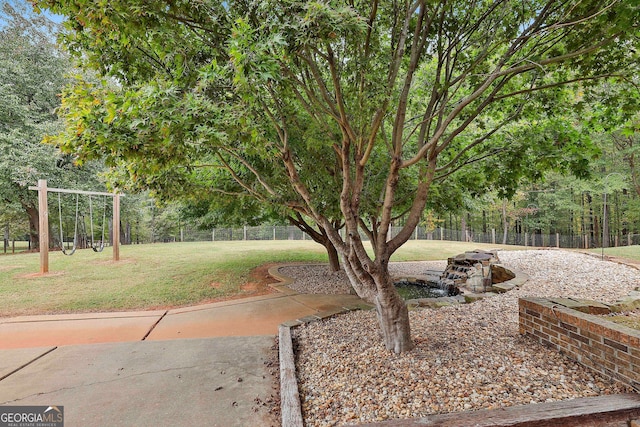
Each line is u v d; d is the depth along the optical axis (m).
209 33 2.72
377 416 2.35
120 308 5.66
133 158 2.36
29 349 3.83
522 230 25.27
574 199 20.98
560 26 2.82
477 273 6.92
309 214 3.65
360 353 3.37
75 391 2.89
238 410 2.61
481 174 4.81
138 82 2.97
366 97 2.61
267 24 2.14
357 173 3.04
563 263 8.30
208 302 6.07
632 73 3.38
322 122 3.23
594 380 2.62
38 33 14.45
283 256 11.81
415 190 4.28
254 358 3.58
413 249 13.71
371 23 2.70
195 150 2.62
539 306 3.36
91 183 14.80
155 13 2.24
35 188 8.34
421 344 3.42
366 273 3.40
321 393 2.74
